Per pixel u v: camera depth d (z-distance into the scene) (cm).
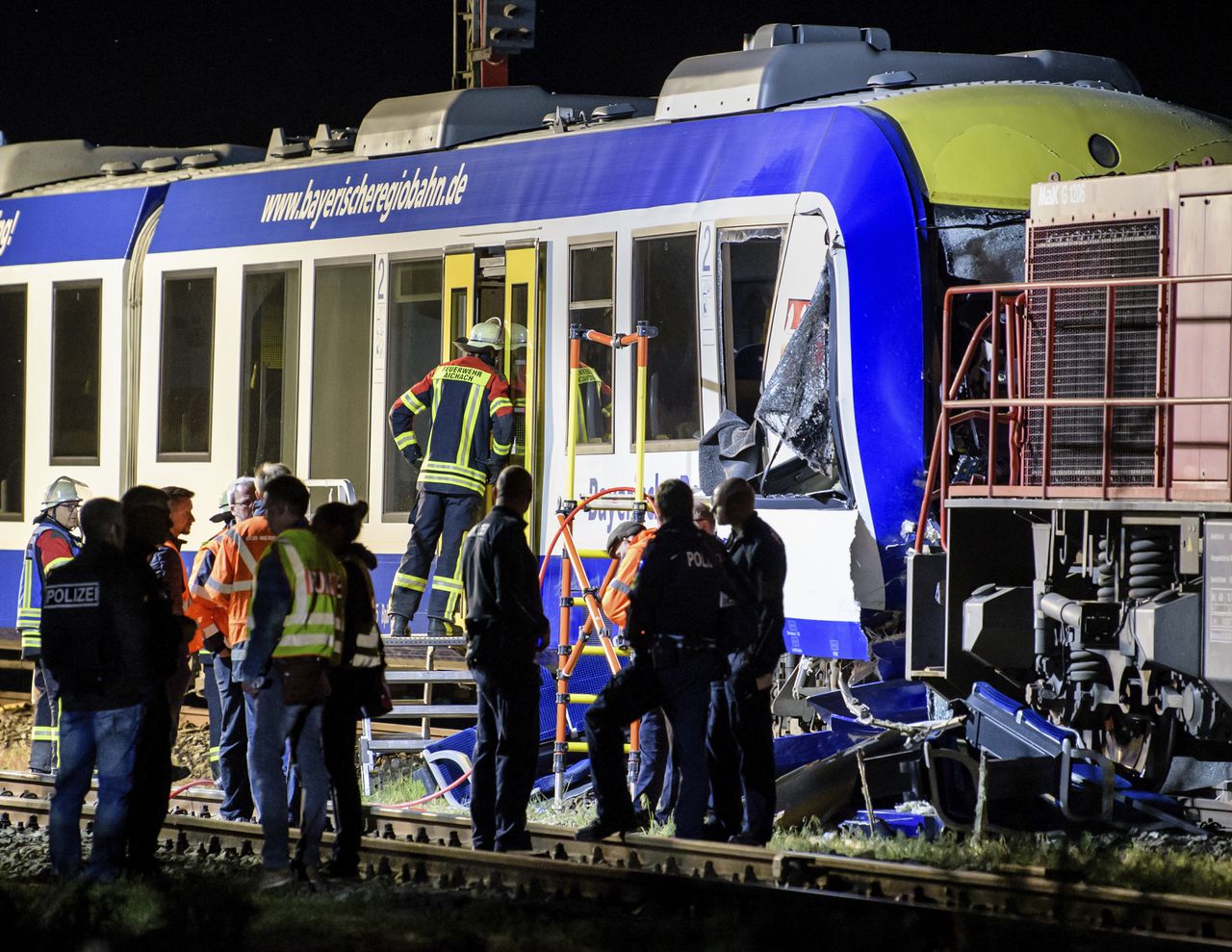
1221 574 3553
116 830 3334
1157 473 3812
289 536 3347
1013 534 4066
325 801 3409
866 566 4381
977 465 4381
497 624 3581
